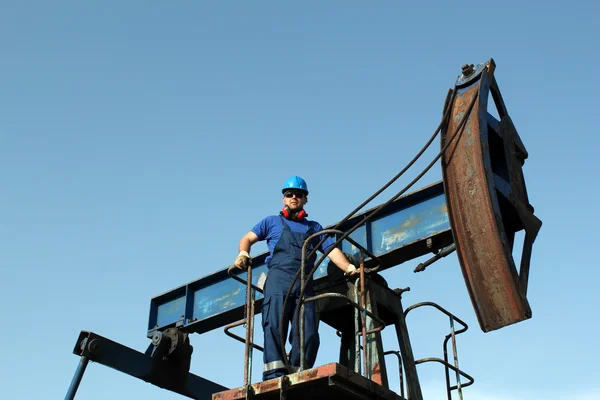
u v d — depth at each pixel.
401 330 9.16
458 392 8.05
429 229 9.38
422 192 9.62
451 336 8.38
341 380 6.61
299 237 7.95
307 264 7.84
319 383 6.65
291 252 7.82
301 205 8.35
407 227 9.59
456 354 8.25
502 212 8.10
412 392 8.58
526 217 8.07
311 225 8.27
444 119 8.23
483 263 7.47
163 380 10.97
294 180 8.42
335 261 8.20
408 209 9.71
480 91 8.16
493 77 8.55
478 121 7.96
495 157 8.44
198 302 11.65
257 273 11.12
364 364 7.10
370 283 9.02
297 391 6.90
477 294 7.46
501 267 7.36
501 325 7.26
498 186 7.89
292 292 7.62
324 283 9.28
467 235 7.62
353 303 7.30
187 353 11.29
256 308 10.86
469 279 7.52
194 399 11.30
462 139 7.98
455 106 8.34
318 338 7.47
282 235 7.97
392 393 7.06
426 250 9.48
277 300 7.53
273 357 7.27
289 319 7.57
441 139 8.16
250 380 7.06
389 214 9.86
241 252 7.87
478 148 7.82
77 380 10.11
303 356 6.95
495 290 7.36
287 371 7.18
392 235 9.68
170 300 12.06
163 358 11.12
